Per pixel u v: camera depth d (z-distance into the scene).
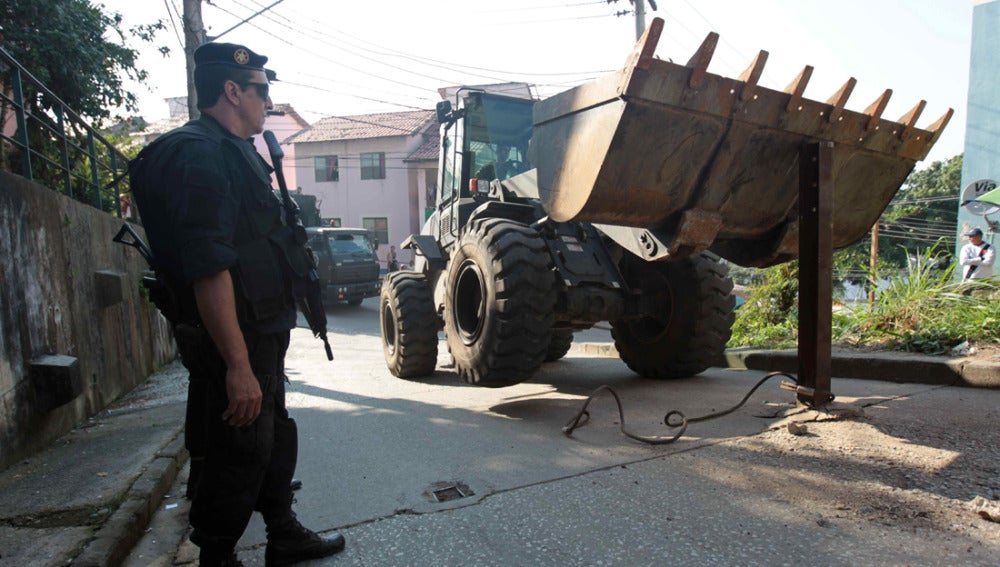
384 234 31.61
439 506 2.59
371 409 4.59
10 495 2.81
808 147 3.48
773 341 6.61
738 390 4.62
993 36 10.04
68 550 2.21
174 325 1.86
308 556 2.17
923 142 3.75
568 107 3.49
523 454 3.26
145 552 2.39
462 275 4.56
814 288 3.52
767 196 3.65
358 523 2.47
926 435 3.07
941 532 2.11
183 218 1.65
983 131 10.22
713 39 2.97
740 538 2.17
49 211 4.11
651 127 3.17
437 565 2.11
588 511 2.47
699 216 3.52
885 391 4.12
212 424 1.80
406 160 30.53
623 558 2.08
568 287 4.30
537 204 4.91
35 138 7.66
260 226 1.86
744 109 3.23
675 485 2.69
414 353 5.81
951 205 28.00
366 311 17.31
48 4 7.52
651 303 5.09
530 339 4.05
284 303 1.91
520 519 2.43
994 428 3.12
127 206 8.84
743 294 8.27
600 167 3.23
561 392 4.95
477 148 5.66
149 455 3.37
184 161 1.70
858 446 2.99
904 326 5.43
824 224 3.46
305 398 5.14
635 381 5.30
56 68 7.71
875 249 11.06
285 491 2.14
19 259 3.57
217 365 1.77
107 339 5.10
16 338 3.44
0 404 3.20
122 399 5.27
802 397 3.62
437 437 3.70
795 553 2.04
